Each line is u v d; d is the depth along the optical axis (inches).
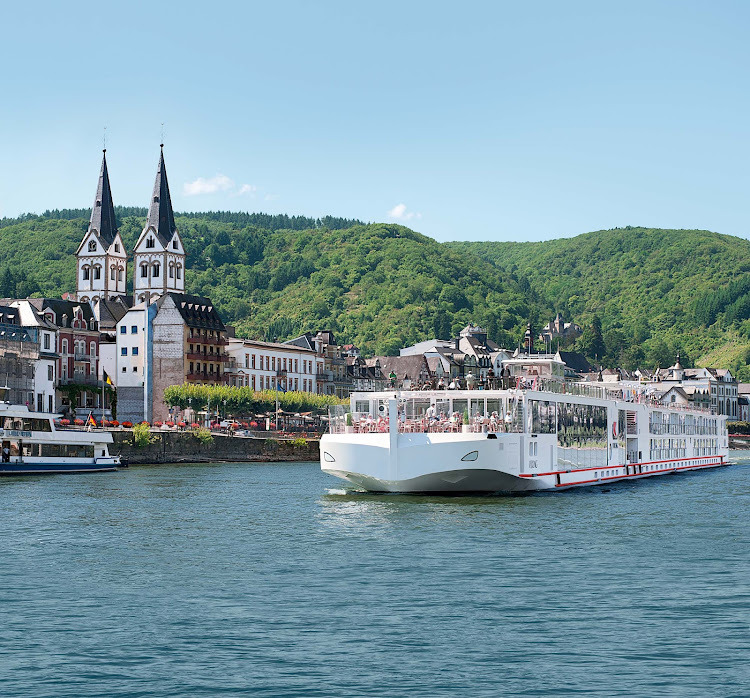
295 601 1775.3
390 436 3169.3
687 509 3221.0
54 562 2151.8
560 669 1390.3
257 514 2992.1
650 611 1702.8
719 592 1849.2
